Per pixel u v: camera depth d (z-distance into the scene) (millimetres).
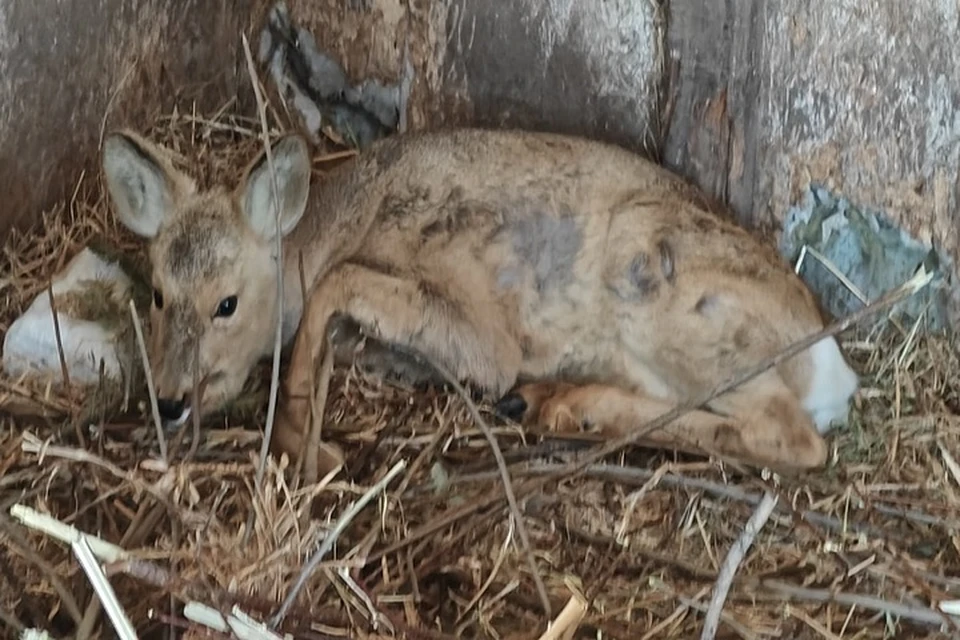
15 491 2678
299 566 2559
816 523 2740
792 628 2621
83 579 2572
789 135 3000
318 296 2822
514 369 2893
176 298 2781
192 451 2674
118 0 3133
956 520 2750
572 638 2557
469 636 2604
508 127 3172
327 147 3314
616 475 2768
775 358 2699
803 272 3039
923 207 2971
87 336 2855
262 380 2896
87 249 2936
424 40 3207
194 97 3312
